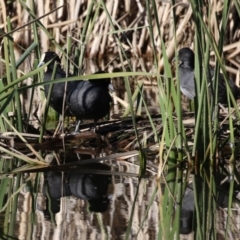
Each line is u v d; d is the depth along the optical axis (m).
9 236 8.22
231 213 9.74
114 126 14.10
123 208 9.68
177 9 22.73
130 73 10.31
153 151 12.83
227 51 24.09
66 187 10.79
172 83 11.63
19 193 10.39
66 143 13.51
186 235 8.64
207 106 11.81
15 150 12.08
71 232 8.45
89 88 13.52
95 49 24.00
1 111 11.00
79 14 22.59
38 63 13.86
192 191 10.86
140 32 25.00
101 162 12.69
